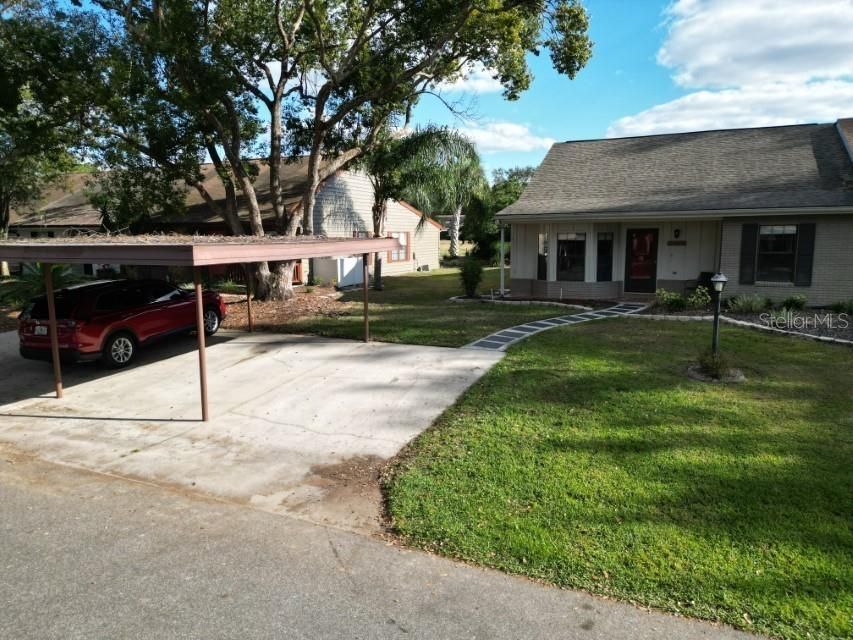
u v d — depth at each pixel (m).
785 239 13.90
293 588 3.79
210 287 21.23
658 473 5.23
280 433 6.83
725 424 6.39
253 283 18.55
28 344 9.60
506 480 5.21
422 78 17.31
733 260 14.41
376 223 20.23
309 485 5.42
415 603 3.60
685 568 3.81
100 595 3.75
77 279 19.55
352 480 5.51
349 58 15.42
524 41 16.11
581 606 3.51
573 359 9.41
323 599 3.66
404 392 8.20
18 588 3.85
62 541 4.46
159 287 11.30
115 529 4.64
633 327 12.14
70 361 9.52
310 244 8.88
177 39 13.94
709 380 8.05
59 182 28.59
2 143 20.53
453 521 4.54
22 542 4.46
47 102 14.52
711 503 4.66
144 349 11.63
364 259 11.47
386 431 6.75
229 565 4.08
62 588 3.84
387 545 4.31
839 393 7.38
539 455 5.72
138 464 6.03
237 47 15.78
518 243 17.53
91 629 3.42
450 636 3.29
